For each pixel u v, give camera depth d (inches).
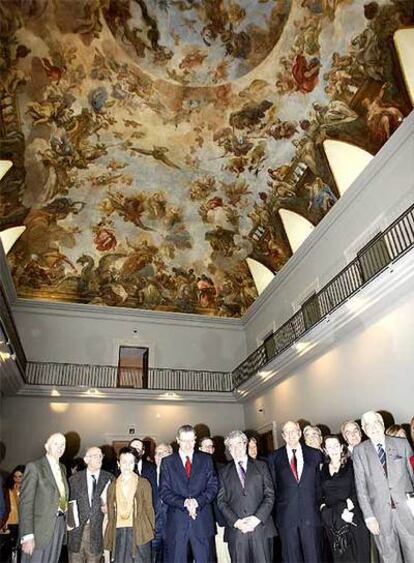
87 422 642.2
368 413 198.4
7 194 596.4
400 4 405.1
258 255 754.8
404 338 368.8
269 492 203.6
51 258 720.3
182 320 779.4
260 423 645.9
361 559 190.9
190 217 766.5
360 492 187.6
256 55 568.7
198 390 721.6
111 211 732.7
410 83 418.9
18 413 615.5
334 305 485.7
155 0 534.6
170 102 627.2
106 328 732.7
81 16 510.3
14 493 329.1
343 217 506.6
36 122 569.9
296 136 588.4
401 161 417.4
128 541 207.5
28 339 681.0
